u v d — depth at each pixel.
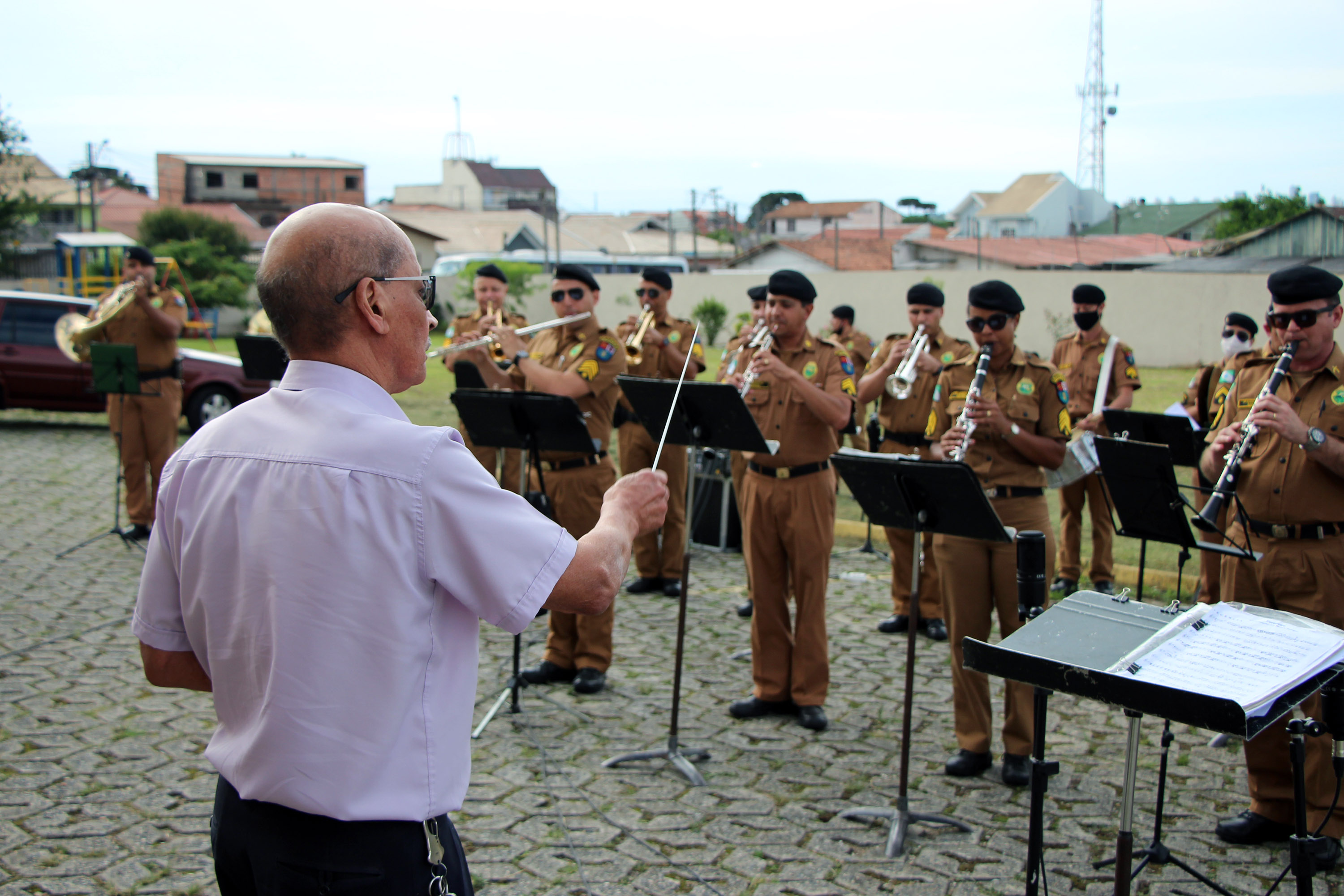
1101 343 7.16
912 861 3.49
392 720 1.55
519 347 5.29
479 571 1.55
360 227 1.64
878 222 72.12
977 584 4.18
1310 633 2.08
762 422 4.73
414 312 1.70
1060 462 4.36
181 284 30.27
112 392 7.12
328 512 1.53
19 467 10.26
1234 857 3.51
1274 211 39.56
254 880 1.63
